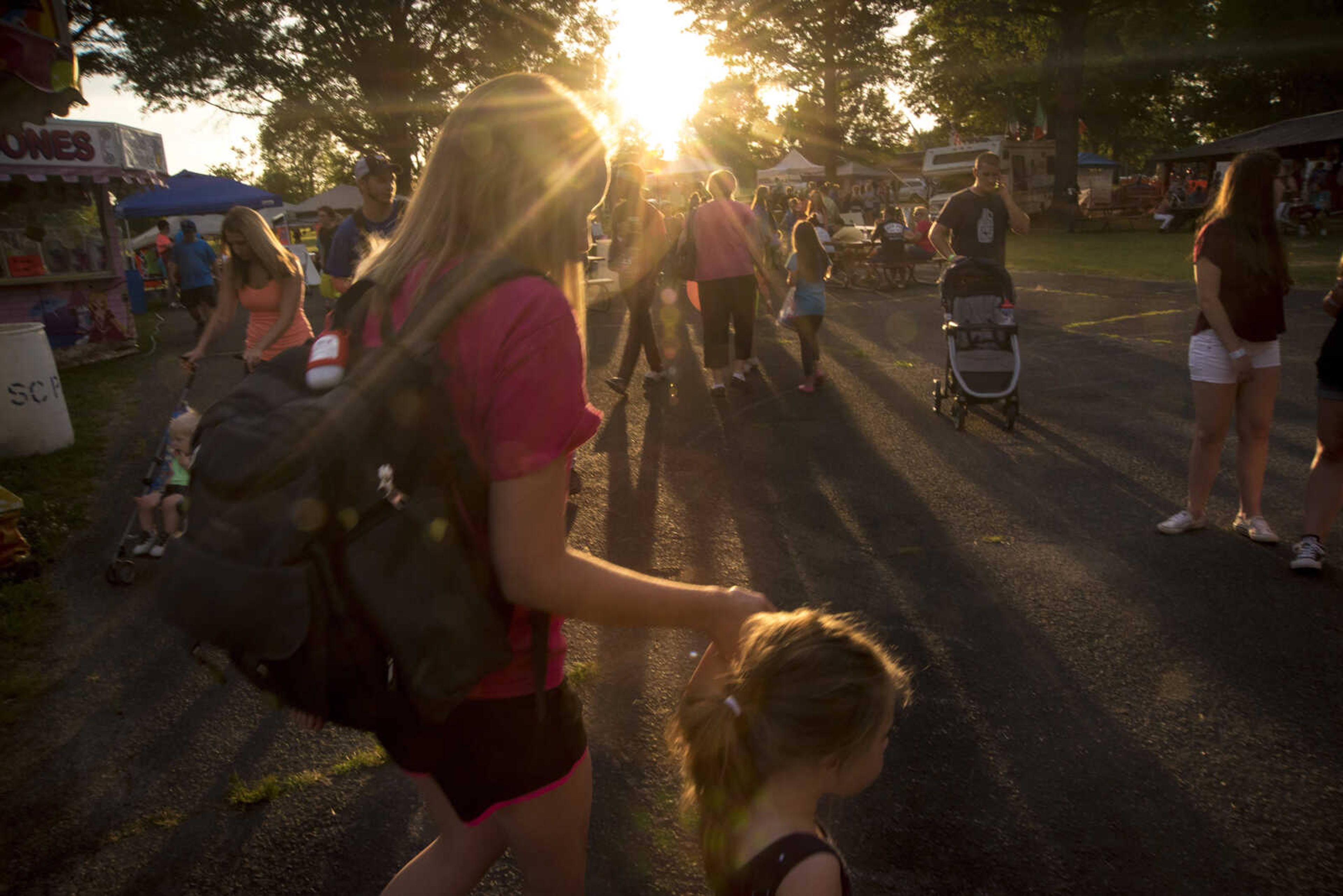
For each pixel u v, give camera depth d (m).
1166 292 14.07
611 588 1.38
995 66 42.97
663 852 2.68
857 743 1.50
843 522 5.27
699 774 1.60
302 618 1.21
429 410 1.26
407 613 1.23
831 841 1.56
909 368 9.55
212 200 22.95
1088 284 15.44
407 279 1.40
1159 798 2.82
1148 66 45.22
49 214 12.41
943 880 2.52
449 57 30.16
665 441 7.08
